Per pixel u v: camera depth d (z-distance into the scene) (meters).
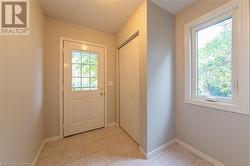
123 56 2.94
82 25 2.80
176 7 2.07
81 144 2.32
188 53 2.06
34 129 1.78
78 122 2.79
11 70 1.20
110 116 3.28
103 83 3.16
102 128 3.11
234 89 1.54
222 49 1.71
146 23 1.91
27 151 1.53
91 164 1.75
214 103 1.70
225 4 1.55
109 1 1.98
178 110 2.27
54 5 2.09
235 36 1.52
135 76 2.40
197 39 2.02
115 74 3.33
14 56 1.26
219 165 1.66
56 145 2.28
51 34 2.46
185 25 2.10
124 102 2.92
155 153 1.98
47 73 2.42
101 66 3.12
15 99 1.26
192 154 1.96
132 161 1.82
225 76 1.67
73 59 2.74
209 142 1.78
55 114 2.51
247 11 1.38
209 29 1.86
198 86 2.03
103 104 3.16
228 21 1.63
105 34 3.16
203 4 1.83
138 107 2.30
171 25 2.25
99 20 2.58
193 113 2.00
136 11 2.19
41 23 2.15
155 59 2.01
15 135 1.26
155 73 2.01
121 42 2.89
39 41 2.04
